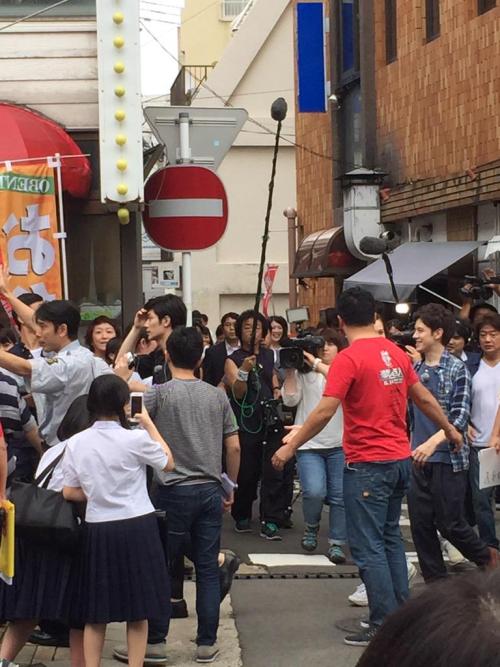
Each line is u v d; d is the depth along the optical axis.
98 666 5.45
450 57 17.66
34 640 6.54
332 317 12.33
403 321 12.83
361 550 6.34
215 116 9.22
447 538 7.09
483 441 8.27
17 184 9.00
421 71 18.84
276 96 34.78
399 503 6.52
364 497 6.30
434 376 7.25
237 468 6.55
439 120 18.17
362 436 6.32
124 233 10.56
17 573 5.40
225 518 11.35
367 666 1.17
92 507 5.38
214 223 9.10
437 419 6.70
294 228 27.28
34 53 10.19
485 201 16.62
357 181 20.55
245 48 34.66
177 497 6.22
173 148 9.22
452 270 18.03
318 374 9.42
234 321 11.78
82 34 10.21
